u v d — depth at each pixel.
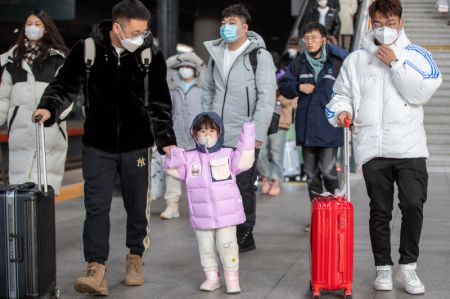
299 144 8.07
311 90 7.87
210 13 34.97
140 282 6.00
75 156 19.00
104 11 40.59
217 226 5.64
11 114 6.60
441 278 6.05
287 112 11.30
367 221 8.70
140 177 5.84
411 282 5.59
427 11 19.16
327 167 8.04
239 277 6.23
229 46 7.04
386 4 5.33
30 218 5.02
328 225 5.27
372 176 5.61
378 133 5.52
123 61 5.66
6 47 39.53
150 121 5.82
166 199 9.34
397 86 5.41
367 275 6.20
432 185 11.20
